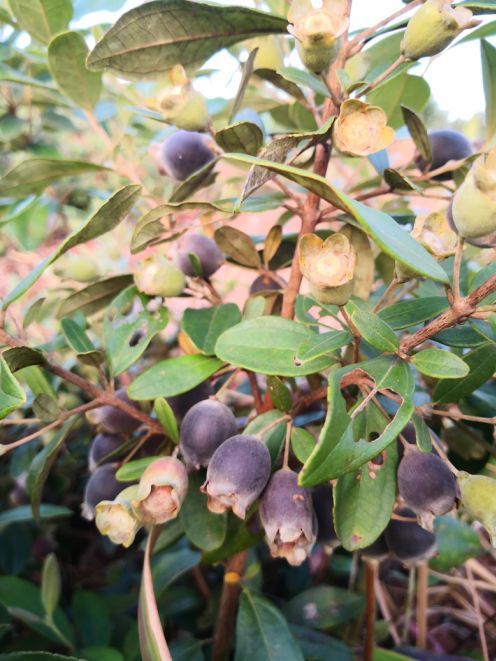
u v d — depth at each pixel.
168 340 0.25
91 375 0.24
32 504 0.17
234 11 0.15
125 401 0.17
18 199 0.24
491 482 0.12
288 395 0.14
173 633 0.24
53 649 0.21
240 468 0.12
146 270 0.16
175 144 0.18
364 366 0.11
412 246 0.11
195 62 0.17
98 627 0.21
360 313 0.12
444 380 0.13
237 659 0.16
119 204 0.14
